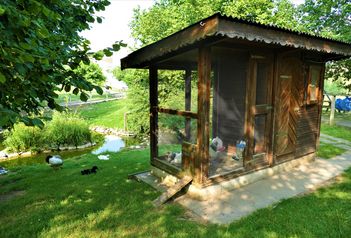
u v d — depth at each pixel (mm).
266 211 3469
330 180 4625
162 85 5324
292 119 5145
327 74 12859
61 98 23156
